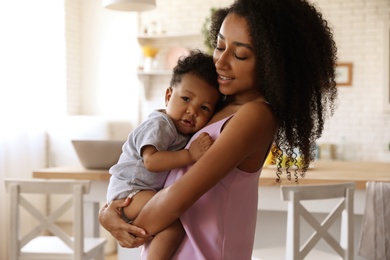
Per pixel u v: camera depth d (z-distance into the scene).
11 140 4.60
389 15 5.66
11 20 4.60
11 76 4.59
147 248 1.35
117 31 6.06
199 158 1.28
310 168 3.04
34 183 2.58
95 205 3.16
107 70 6.10
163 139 1.38
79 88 6.12
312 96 1.27
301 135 1.26
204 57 1.45
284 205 2.72
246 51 1.21
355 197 2.71
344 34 5.80
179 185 1.21
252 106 1.22
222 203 1.27
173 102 1.44
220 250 1.27
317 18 1.29
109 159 2.86
